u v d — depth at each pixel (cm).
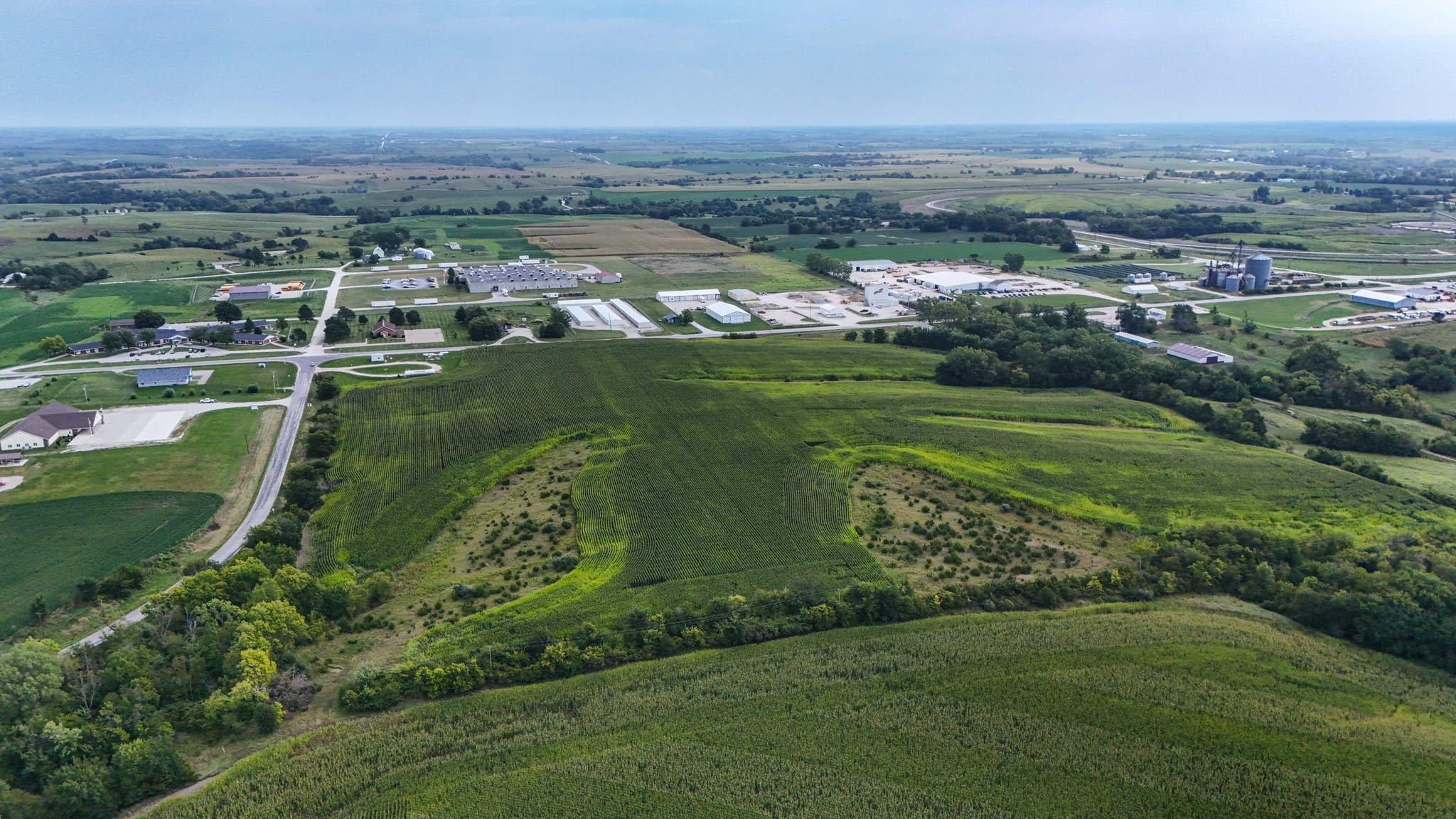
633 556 10069
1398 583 8850
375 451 13200
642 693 7556
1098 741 6969
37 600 8675
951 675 7812
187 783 6588
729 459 12900
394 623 8881
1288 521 11162
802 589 9050
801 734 7025
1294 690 7631
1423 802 6412
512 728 7112
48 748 6556
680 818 6200
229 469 12612
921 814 6228
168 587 9431
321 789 6425
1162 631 8519
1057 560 10294
